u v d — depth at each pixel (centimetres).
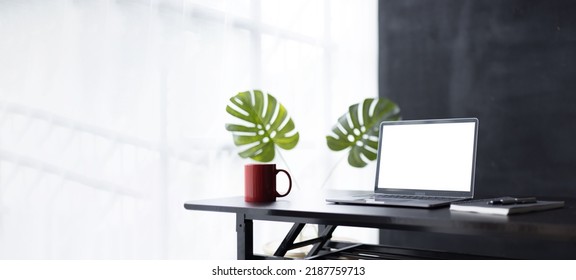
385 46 344
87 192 198
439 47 325
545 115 294
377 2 348
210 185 246
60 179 190
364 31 343
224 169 254
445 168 156
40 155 185
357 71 339
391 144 170
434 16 327
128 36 212
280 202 155
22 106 181
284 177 294
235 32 262
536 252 297
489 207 121
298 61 303
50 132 188
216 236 248
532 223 105
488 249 309
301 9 305
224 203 153
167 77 226
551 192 293
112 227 206
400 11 339
